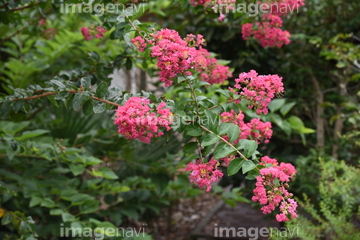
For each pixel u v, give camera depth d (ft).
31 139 10.32
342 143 14.34
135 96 6.21
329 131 15.75
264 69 15.60
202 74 8.30
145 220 15.79
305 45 14.80
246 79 6.11
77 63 12.92
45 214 12.56
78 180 11.31
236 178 15.42
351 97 14.70
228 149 5.65
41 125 12.48
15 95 6.74
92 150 12.28
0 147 9.63
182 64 5.91
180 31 15.19
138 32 6.69
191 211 20.30
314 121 15.61
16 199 11.00
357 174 10.25
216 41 15.62
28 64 11.76
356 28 15.37
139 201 13.48
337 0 14.19
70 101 6.48
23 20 11.30
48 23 12.78
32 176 10.67
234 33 14.51
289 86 15.96
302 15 14.87
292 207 5.45
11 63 11.05
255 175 5.71
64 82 6.64
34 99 7.32
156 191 12.60
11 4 8.30
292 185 13.57
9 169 12.55
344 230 10.23
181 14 15.62
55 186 10.93
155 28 6.95
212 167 5.91
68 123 12.37
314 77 14.94
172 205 17.58
